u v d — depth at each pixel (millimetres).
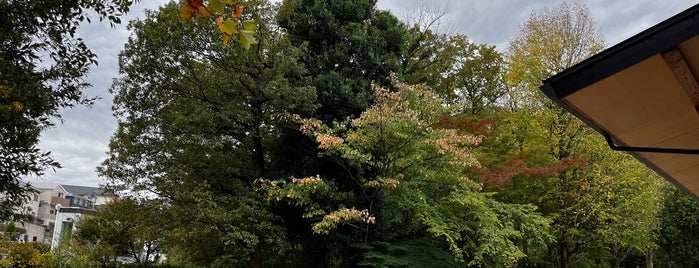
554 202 12617
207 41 11492
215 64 11977
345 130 10484
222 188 13242
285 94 11016
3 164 4559
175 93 12508
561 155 13133
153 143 12250
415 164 9656
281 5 12930
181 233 12930
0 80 4477
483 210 9859
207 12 1621
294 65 11547
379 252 9664
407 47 15438
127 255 23141
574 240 13477
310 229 12008
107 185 12086
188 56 11805
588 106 2340
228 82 12258
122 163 12242
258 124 12383
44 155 4789
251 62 11500
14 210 4879
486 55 17375
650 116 2459
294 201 11086
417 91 9656
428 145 9273
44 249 18094
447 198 10016
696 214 21844
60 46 4809
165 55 11719
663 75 2086
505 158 11797
